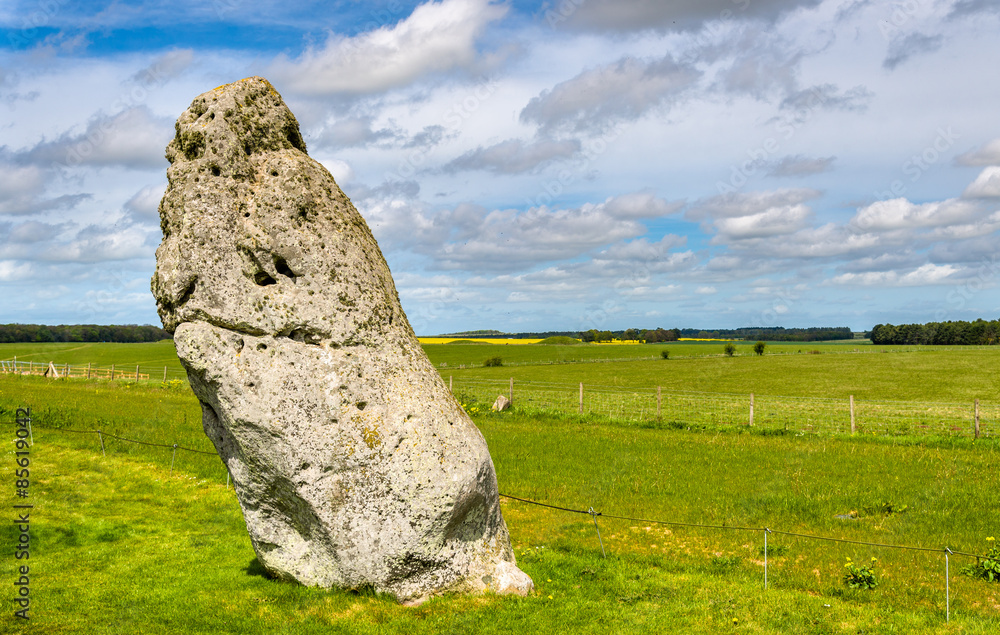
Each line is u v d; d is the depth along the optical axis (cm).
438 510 1021
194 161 1061
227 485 1831
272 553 1116
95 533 1398
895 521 1595
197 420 2830
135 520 1510
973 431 3052
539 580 1179
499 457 2325
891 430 3159
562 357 10006
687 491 1870
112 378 5188
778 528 1555
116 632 925
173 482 1853
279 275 1047
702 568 1303
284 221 1044
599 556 1376
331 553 1053
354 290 1062
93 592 1069
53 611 988
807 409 4097
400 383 1060
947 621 1045
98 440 2338
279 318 1027
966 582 1219
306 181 1076
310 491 1017
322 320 1035
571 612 1026
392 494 1020
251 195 1055
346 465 1017
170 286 1027
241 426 1018
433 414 1057
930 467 2181
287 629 939
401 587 1038
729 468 2164
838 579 1241
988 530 1520
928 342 13538
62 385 4538
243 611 1002
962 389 5841
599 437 2773
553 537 1501
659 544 1466
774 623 1020
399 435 1029
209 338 1015
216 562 1232
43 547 1298
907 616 1058
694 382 6369
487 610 1012
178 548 1315
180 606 1015
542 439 2703
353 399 1029
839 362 8681
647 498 1803
